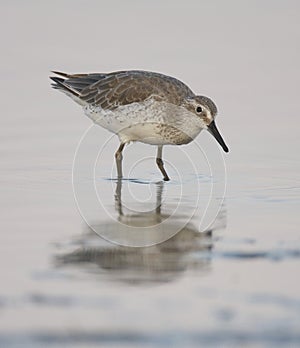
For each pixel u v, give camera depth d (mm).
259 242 15562
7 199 18672
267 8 39969
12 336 11258
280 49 34125
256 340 11125
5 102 27531
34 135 24203
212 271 13883
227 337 11219
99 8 39250
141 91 22641
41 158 22125
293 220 17125
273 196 19172
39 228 16469
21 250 14992
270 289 12992
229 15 38812
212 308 12219
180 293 12844
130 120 22688
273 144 23672
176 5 40000
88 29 36250
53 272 13789
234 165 21969
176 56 32875
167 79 23094
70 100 27859
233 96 28328
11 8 38938
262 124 25578
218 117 26188
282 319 11766
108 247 15320
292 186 20016
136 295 12742
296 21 38062
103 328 11508
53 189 19625
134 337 11250
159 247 15367
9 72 30844
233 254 14812
